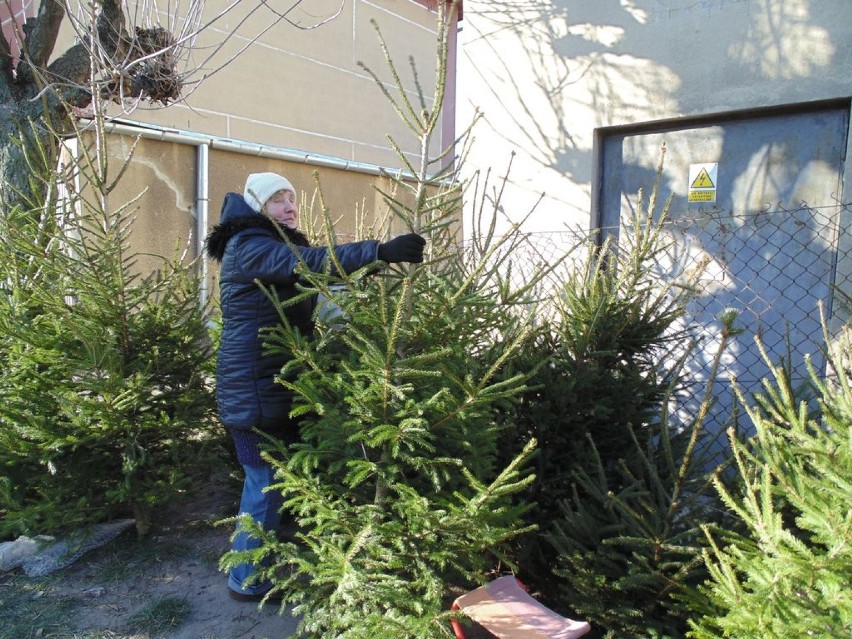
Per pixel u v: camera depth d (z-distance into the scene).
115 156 6.46
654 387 3.55
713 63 4.63
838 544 1.91
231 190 7.62
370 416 2.51
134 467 3.53
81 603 3.21
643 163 5.12
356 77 11.19
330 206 8.67
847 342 2.51
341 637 2.29
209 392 4.11
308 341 3.10
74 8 5.11
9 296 3.95
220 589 3.33
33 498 3.76
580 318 3.54
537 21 5.40
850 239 4.12
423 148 2.56
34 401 3.54
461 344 2.78
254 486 3.10
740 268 4.71
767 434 2.26
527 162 5.54
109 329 3.69
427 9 12.29
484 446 2.80
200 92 9.05
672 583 2.46
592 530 2.81
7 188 4.64
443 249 3.28
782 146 4.52
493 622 2.51
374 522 2.48
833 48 4.17
